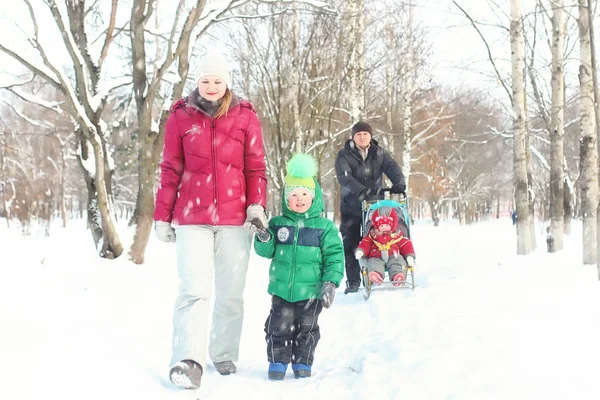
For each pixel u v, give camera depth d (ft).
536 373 9.96
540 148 89.04
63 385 10.18
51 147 121.80
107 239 29.84
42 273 25.39
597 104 21.98
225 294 12.79
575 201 113.50
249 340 16.42
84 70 30.30
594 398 8.75
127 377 11.07
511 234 60.80
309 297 13.26
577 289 17.62
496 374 10.21
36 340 13.12
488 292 18.42
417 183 127.24
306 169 13.58
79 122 28.40
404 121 82.79
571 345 11.29
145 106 29.89
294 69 54.34
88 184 32.07
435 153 118.52
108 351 12.71
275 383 12.41
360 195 23.22
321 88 58.03
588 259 25.50
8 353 11.71
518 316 14.19
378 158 24.44
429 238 58.08
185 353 11.33
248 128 12.71
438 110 104.68
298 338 13.37
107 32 32.01
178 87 30.48
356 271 24.31
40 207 74.84
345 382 12.26
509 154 149.69
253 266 34.27
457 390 9.92
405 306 18.54
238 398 11.10
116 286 23.35
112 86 31.76
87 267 27.30
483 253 33.24
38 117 103.50
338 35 57.47
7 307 17.29
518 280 20.33
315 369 13.78
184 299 11.93
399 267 21.81
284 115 56.29
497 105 69.67
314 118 58.75
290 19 53.62
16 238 59.00
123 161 89.81
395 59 72.64
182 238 12.30
